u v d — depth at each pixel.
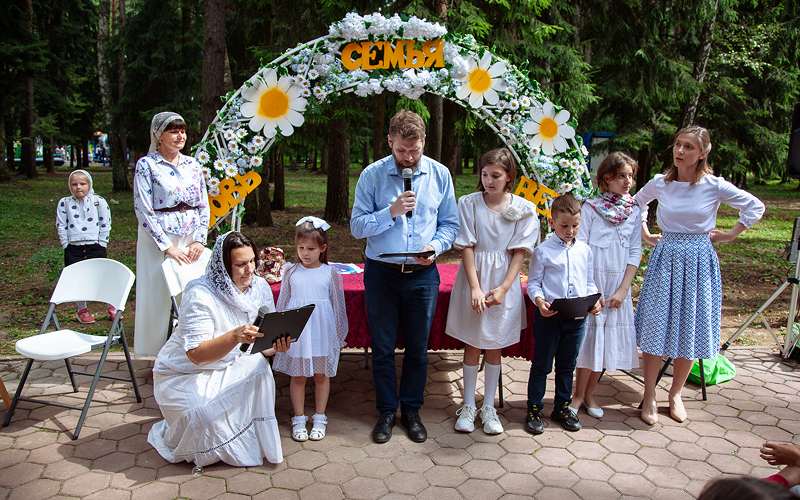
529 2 7.37
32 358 3.33
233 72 11.96
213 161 4.18
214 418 3.00
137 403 3.85
